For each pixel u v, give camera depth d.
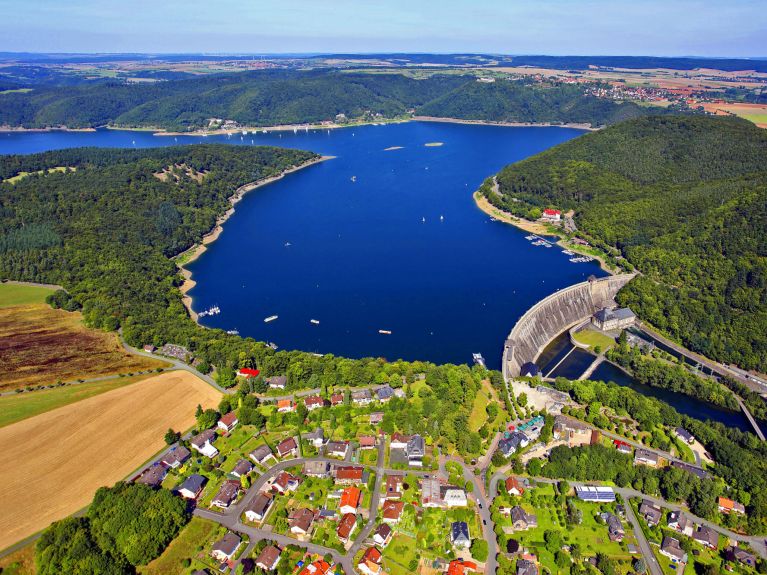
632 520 181.50
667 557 167.50
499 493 188.50
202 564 163.12
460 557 165.25
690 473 194.75
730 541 174.88
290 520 175.62
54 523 168.62
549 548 166.88
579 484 196.00
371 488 189.88
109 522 167.12
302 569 157.62
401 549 167.00
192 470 199.50
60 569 154.50
